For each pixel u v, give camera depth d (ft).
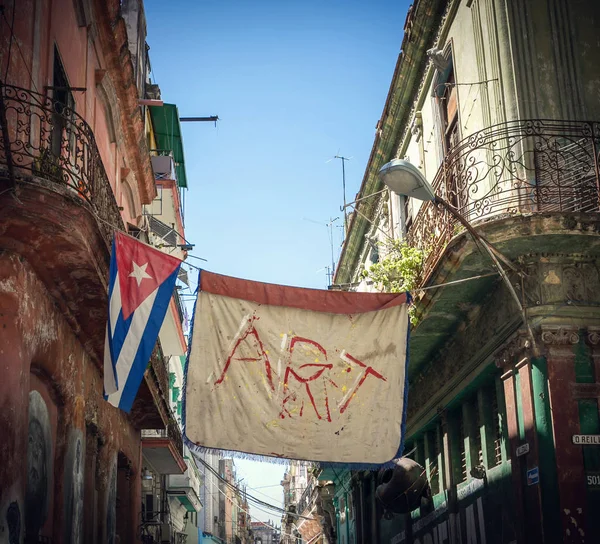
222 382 31.71
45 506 35.27
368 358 32.83
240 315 32.55
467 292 40.52
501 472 40.04
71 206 30.63
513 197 37.27
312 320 33.01
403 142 60.18
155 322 30.32
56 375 36.24
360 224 76.33
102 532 45.55
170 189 80.02
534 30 40.70
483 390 43.80
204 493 162.20
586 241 35.17
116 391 28.86
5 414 29.27
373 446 31.86
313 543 136.56
